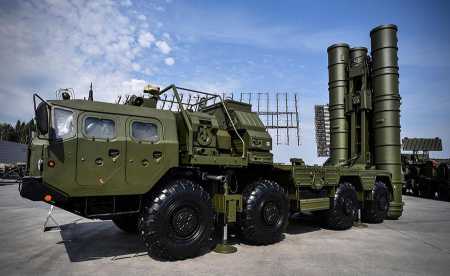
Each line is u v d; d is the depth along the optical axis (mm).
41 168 4297
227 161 5758
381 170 9391
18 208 10938
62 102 4590
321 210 8008
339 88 10586
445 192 17203
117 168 4719
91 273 4273
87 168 4508
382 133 9766
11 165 24516
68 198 4449
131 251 5469
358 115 10414
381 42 9852
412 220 9609
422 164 19953
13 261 4824
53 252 5371
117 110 4945
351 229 7918
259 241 5973
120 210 5070
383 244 6211
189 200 5047
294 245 6070
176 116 5836
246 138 6238
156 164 5047
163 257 4848
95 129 4668
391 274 4375
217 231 6504
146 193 5117
